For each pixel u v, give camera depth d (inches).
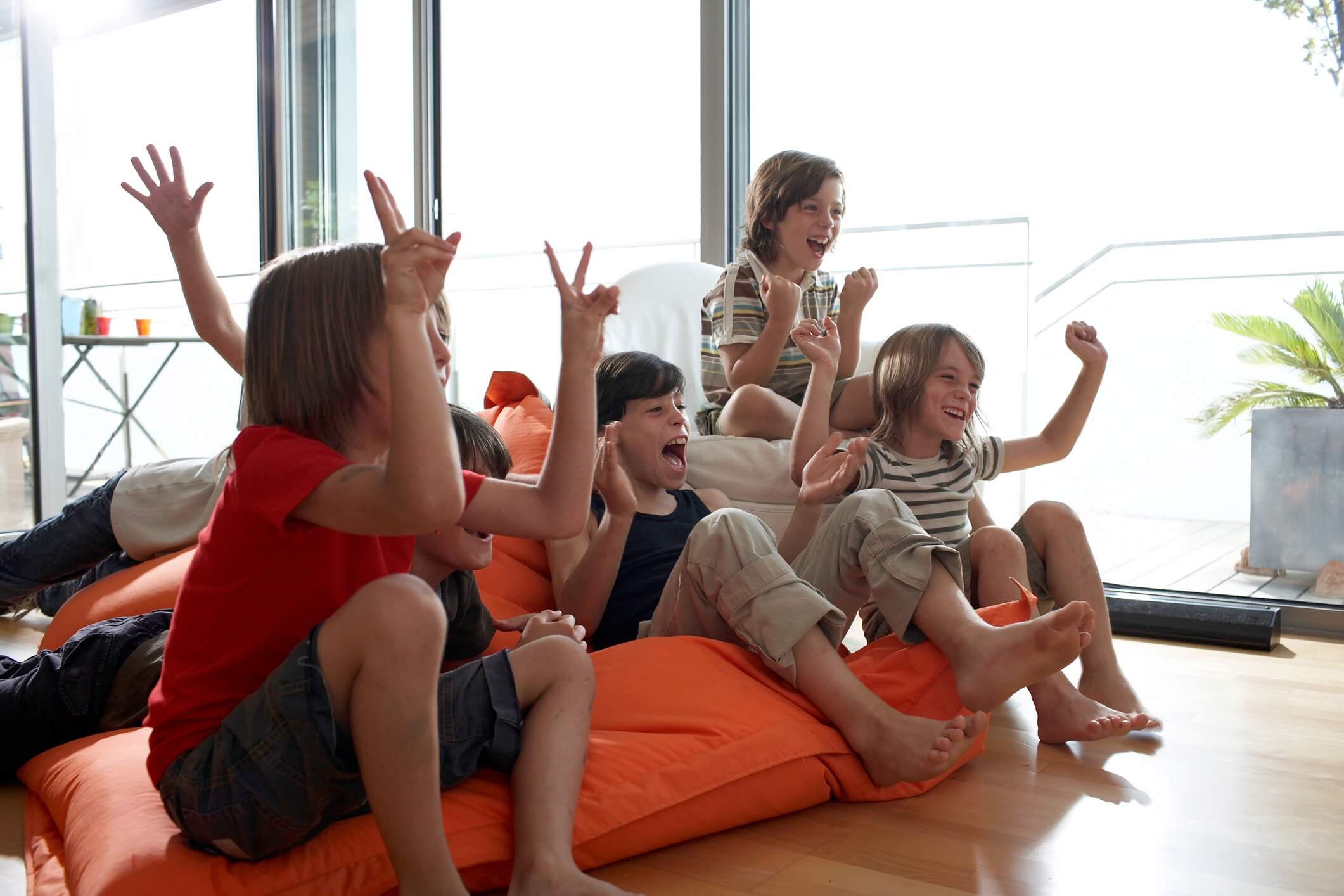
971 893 41.7
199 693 39.1
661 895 41.7
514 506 42.6
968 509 77.9
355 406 38.5
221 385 146.4
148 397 142.6
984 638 51.2
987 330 161.3
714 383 94.2
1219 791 53.3
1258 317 111.5
